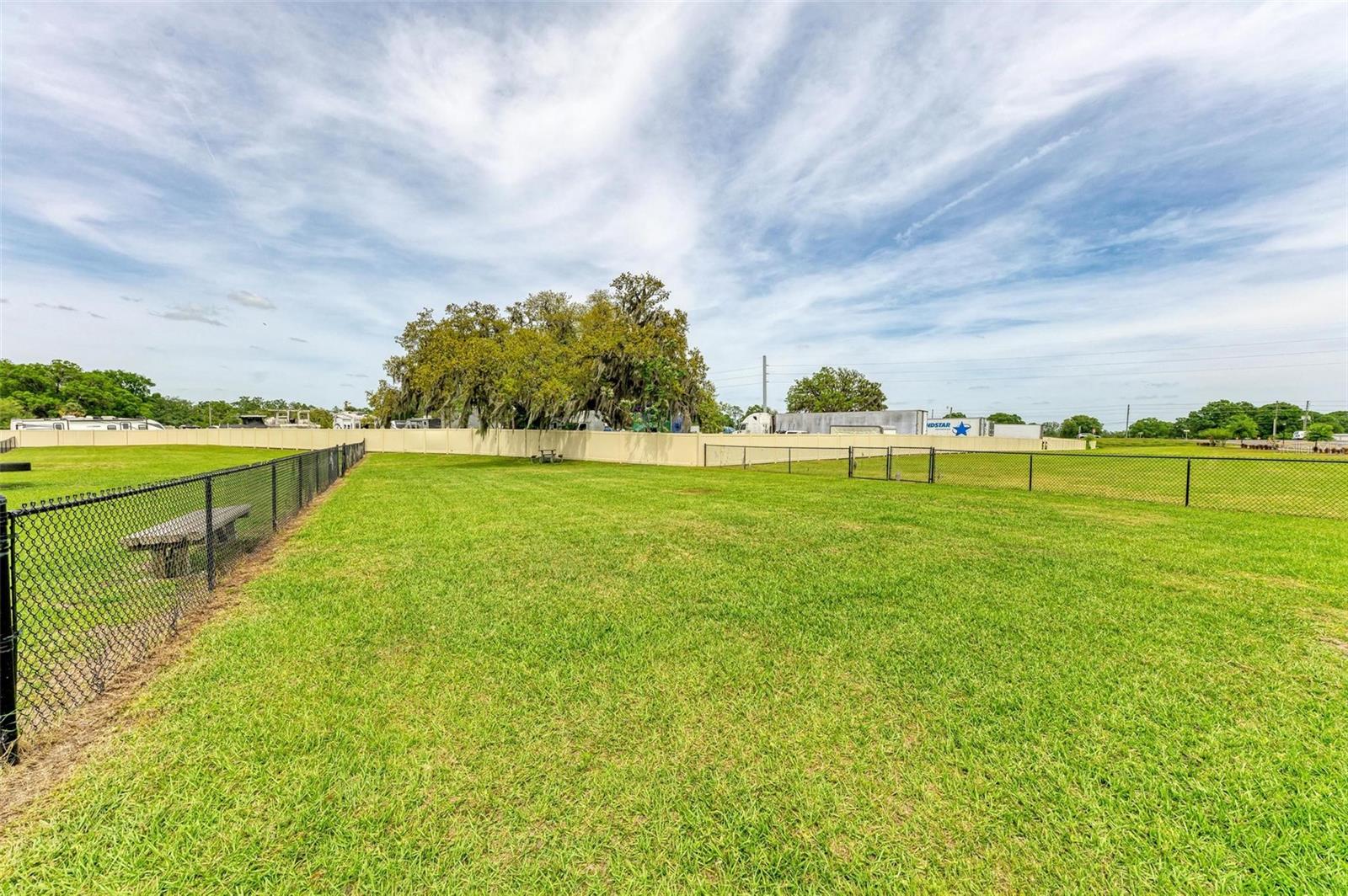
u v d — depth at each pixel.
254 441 38.53
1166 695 2.67
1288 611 3.93
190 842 1.68
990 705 2.57
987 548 5.93
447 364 23.22
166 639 3.36
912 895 1.49
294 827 1.75
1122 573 4.91
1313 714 2.48
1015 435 41.25
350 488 12.38
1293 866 1.59
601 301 23.38
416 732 2.32
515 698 2.63
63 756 2.12
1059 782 1.99
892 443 30.28
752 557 5.57
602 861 1.62
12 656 2.10
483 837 1.71
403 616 3.84
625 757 2.14
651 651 3.21
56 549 4.82
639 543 6.24
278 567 5.21
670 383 21.52
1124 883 1.53
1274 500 10.84
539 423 26.73
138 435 39.41
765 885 1.53
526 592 4.39
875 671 2.94
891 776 2.03
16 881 1.53
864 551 5.82
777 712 2.50
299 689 2.73
